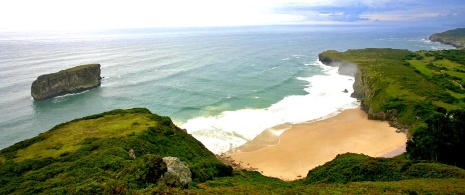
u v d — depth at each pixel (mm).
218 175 44438
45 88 112312
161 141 53219
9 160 43750
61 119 92375
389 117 79500
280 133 73750
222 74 141250
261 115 86562
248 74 142500
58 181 34500
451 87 96250
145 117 64625
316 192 31203
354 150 63312
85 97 113812
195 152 53375
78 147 47438
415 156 51938
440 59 155375
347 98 104750
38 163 41875
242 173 50750
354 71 139000
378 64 135000
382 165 43594
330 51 195625
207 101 100125
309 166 57750
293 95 108000
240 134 73250
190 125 79188
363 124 78438
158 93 111062
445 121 51188
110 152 43844
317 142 68062
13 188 34188
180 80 129000
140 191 27922
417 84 97688
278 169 57000
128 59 183375
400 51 192875
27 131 83188
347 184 35156
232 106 95188
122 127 57156
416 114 72750
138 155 45375
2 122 88688
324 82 129000
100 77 133125
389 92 89250
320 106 94938
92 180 33594
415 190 30875
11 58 183625
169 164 33844
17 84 125812
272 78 135250
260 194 29703
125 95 111188
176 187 31375
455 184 33344
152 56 196000
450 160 49969
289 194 29938
